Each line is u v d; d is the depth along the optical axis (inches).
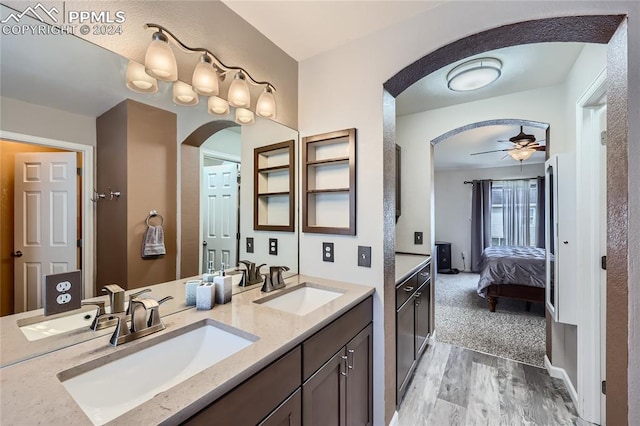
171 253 52.0
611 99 45.3
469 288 197.3
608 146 45.8
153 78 45.1
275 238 71.2
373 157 63.4
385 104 63.9
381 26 61.6
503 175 248.5
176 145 52.3
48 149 36.7
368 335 61.2
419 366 93.7
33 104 35.1
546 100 90.8
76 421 22.3
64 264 38.0
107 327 39.0
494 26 49.9
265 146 68.5
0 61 32.3
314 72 72.2
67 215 38.5
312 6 55.5
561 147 88.2
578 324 71.2
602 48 59.2
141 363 35.2
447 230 270.1
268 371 34.0
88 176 40.6
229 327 41.2
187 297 49.4
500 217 248.7
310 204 73.6
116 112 43.3
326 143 72.4
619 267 42.5
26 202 34.9
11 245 33.7
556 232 74.8
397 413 70.4
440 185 272.8
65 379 28.9
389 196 65.9
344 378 51.4
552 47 69.9
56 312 36.9
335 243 68.4
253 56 61.7
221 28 54.6
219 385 27.5
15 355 31.4
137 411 23.9
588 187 70.5
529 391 80.4
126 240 45.2
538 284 138.2
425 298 102.0
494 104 98.7
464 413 71.8
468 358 99.0
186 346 40.4
